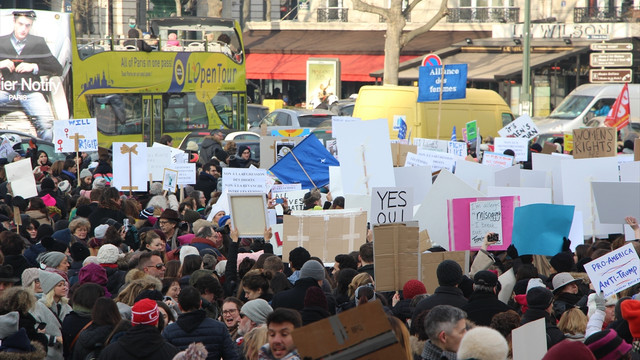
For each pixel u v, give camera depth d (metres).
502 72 72.56
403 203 19.28
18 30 41.81
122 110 45.41
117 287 16.23
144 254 15.73
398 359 7.38
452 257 16.55
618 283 13.08
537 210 17.59
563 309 13.63
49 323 13.45
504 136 34.62
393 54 69.56
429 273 15.97
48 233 20.17
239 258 17.91
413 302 13.31
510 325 10.98
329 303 13.52
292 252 16.11
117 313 12.24
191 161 36.50
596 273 13.09
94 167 35.72
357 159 24.48
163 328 12.71
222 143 44.12
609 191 19.31
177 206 26.36
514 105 75.31
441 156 27.73
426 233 17.72
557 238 17.69
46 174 29.47
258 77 87.06
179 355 10.20
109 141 44.66
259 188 24.41
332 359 7.34
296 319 9.74
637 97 60.03
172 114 48.53
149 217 23.11
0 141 39.72
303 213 18.89
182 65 49.00
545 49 76.75
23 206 23.16
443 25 85.44
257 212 19.03
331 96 72.50
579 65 75.56
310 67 79.69
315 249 18.83
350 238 18.94
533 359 9.38
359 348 7.37
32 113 42.06
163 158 29.98
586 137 26.83
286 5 97.75
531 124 34.25
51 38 42.19
